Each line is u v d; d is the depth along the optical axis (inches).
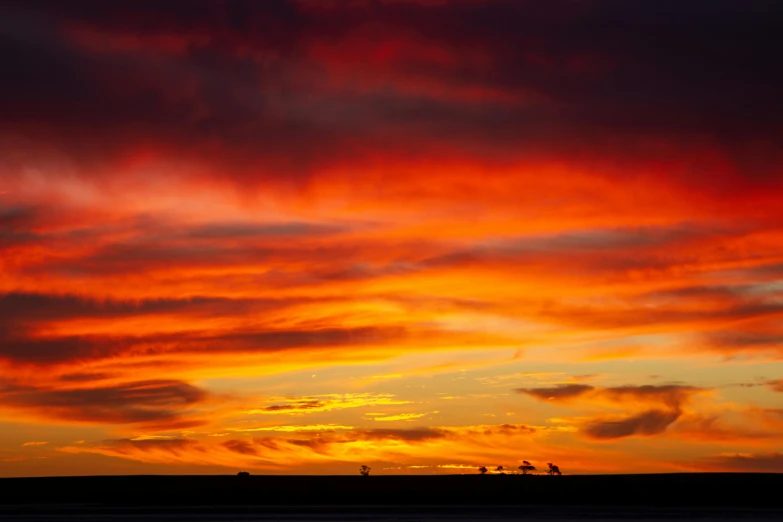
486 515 6638.8
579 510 7352.4
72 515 6688.0
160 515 6604.3
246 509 7514.8
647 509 7608.3
